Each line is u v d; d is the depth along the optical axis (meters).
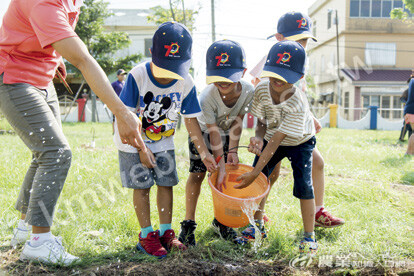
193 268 1.87
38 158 1.82
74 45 1.64
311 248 2.14
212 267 1.90
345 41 20.11
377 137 9.80
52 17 1.66
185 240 2.21
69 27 1.68
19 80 1.81
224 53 2.10
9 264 1.80
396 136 10.32
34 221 1.80
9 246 2.03
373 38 20.00
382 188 3.50
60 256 1.84
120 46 16.92
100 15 16.08
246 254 2.14
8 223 2.29
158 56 1.89
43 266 1.81
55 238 1.91
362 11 19.95
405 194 3.47
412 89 6.10
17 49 1.81
